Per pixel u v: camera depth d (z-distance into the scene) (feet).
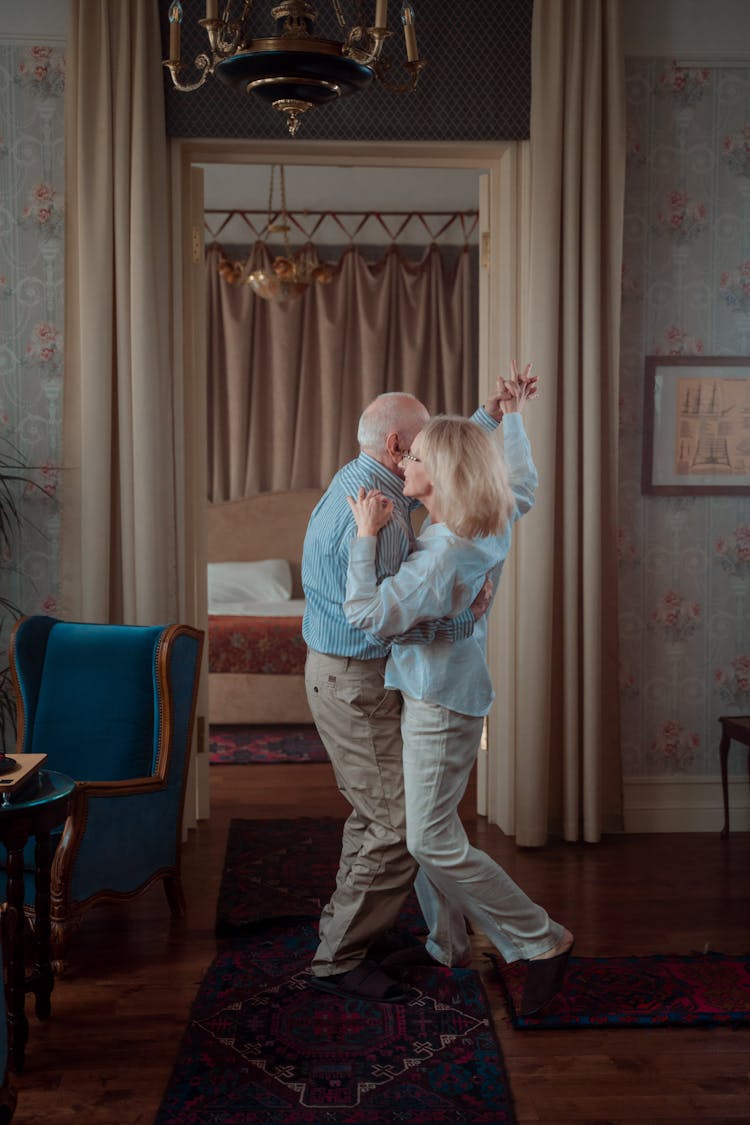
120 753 11.22
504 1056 8.79
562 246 13.48
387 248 23.67
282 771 17.12
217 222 23.52
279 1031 9.09
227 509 23.82
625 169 13.66
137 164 12.95
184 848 13.66
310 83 8.25
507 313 14.06
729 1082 8.43
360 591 8.66
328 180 23.35
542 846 13.89
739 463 14.48
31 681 11.39
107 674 11.38
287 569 23.53
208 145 13.60
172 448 13.78
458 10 13.46
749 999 9.65
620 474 14.40
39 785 9.02
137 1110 7.98
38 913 9.20
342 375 23.80
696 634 14.65
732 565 14.61
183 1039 8.96
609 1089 8.32
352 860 10.12
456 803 9.20
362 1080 8.35
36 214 13.61
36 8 13.32
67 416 13.42
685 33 13.93
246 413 23.84
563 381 13.57
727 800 14.30
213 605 22.25
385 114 13.53
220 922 11.26
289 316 23.58
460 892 9.15
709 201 14.20
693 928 11.32
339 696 9.45
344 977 9.80
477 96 13.55
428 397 23.99
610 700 14.20
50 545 13.93
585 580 13.70
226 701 19.52
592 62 13.28
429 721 9.04
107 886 10.37
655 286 14.24
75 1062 8.64
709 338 14.34
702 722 14.73
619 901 12.07
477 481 8.71
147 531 13.24
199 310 14.33
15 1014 8.46
